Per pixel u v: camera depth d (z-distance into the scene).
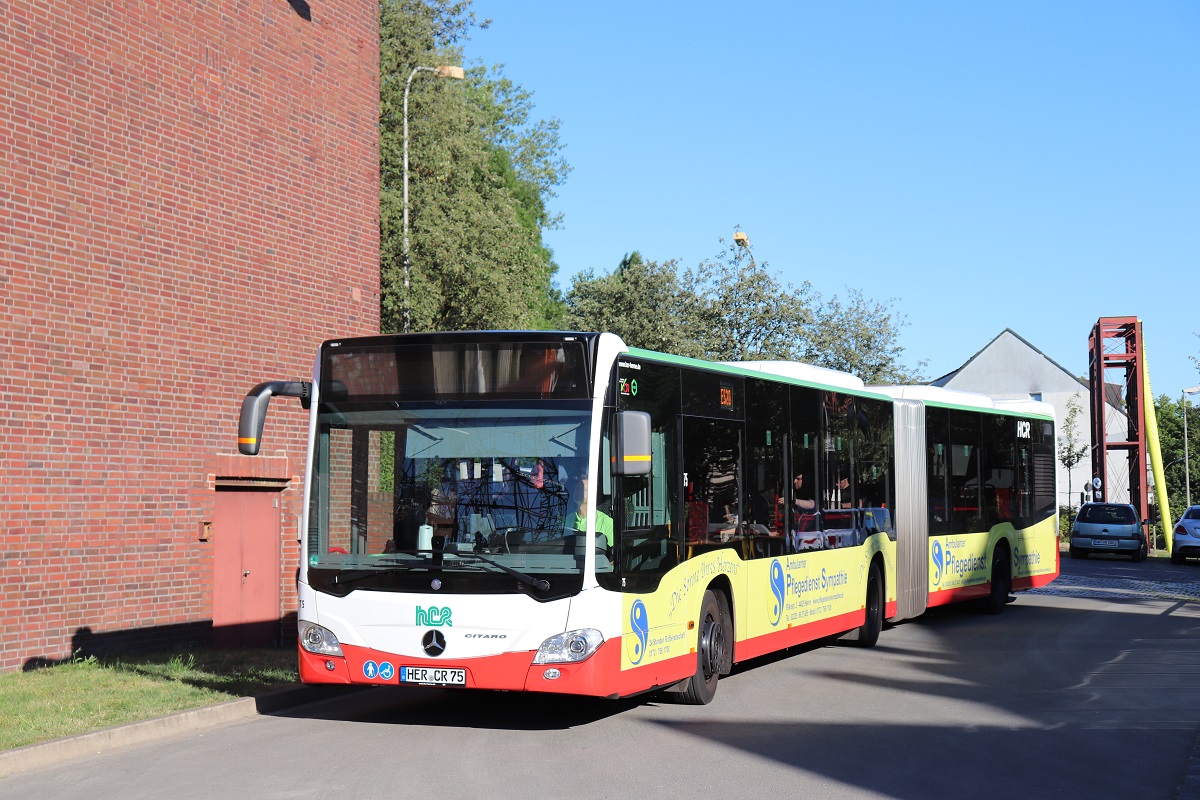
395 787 7.69
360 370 9.66
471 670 9.05
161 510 14.18
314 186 16.95
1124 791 7.87
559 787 7.74
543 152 59.34
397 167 32.31
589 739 9.38
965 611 20.70
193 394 14.73
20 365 12.57
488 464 9.30
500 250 33.66
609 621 9.13
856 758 8.77
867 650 15.18
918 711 10.77
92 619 13.23
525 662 8.96
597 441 9.22
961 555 18.39
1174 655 14.81
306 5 16.92
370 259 18.03
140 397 13.98
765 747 9.12
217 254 15.20
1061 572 32.72
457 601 9.10
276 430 16.02
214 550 15.01
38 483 12.69
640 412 9.07
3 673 12.16
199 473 14.74
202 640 14.70
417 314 31.67
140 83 14.22
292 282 16.47
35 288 12.79
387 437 9.52
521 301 35.72
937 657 14.54
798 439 13.26
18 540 12.44
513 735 9.56
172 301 14.50
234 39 15.64
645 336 43.91
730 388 11.66
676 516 10.37
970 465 18.89
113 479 13.57
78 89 13.42
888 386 17.44
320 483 9.62
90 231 13.47
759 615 12.05
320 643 9.41
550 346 9.37
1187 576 31.25
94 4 13.67
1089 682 12.60
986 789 7.88
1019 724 10.20
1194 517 37.53
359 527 9.45
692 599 10.60
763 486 12.30
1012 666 13.79
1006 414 20.33
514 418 9.33
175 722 9.70
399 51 33.19
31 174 12.81
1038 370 78.81
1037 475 21.55
